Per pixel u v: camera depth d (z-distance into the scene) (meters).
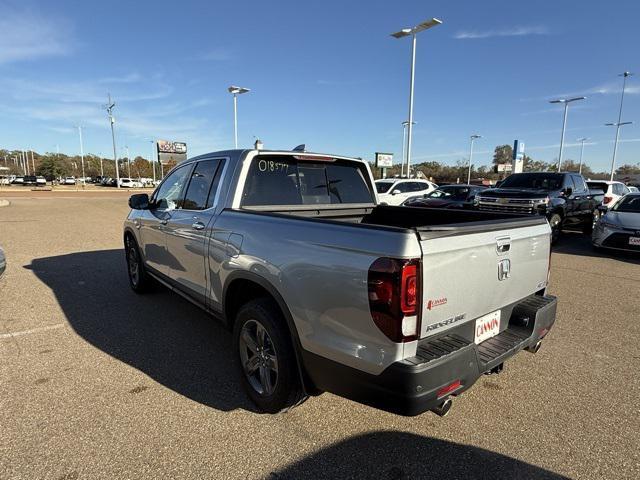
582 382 3.48
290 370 2.71
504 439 2.72
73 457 2.48
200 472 2.38
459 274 2.30
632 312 5.33
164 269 4.54
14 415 2.90
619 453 2.59
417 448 2.62
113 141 68.88
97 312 5.07
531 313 2.86
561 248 10.62
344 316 2.26
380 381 2.13
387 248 2.09
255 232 2.92
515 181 12.41
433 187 18.30
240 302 3.39
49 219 16.14
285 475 2.37
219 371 3.59
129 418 2.89
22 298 5.63
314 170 4.04
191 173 4.15
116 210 20.66
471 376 2.31
